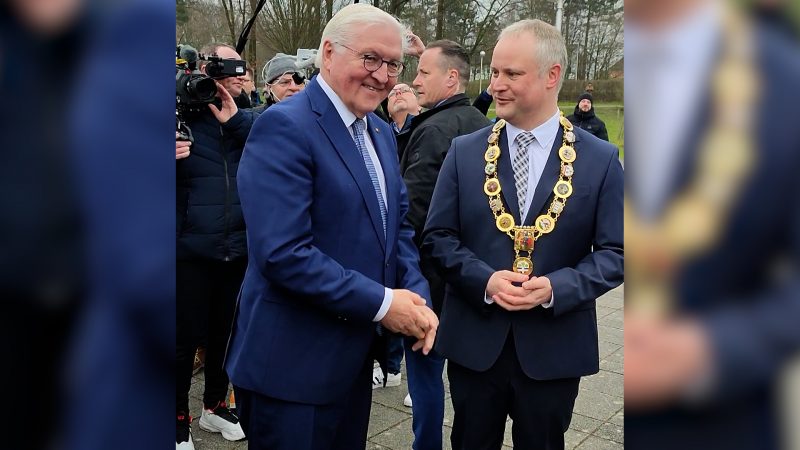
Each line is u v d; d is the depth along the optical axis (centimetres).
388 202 177
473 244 184
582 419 305
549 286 168
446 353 187
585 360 178
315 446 162
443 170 196
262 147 155
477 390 185
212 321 281
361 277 155
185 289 253
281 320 159
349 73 161
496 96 180
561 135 182
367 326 166
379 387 350
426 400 241
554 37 176
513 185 181
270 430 161
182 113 251
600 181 176
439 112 255
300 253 149
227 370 169
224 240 257
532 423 180
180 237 252
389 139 189
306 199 154
